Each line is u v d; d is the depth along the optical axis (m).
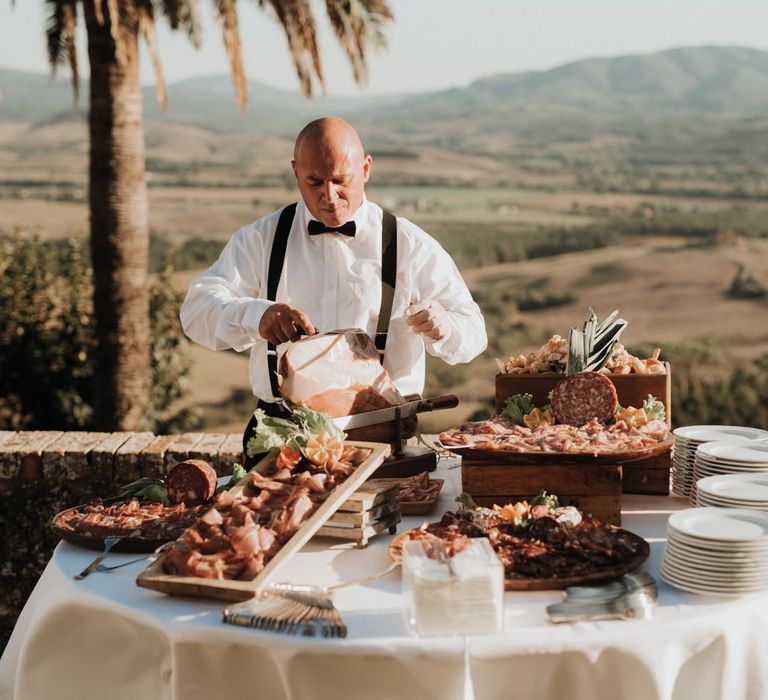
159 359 12.37
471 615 2.04
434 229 107.12
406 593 2.10
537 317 72.56
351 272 3.36
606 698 2.07
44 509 4.79
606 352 3.12
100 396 10.06
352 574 2.38
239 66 9.92
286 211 3.45
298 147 3.00
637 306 73.56
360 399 2.98
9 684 2.61
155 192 161.25
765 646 2.20
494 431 2.85
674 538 2.27
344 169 2.97
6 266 11.79
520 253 94.25
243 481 2.55
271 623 2.08
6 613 4.84
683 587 2.23
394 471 3.05
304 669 2.04
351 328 3.22
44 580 2.59
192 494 2.73
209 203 139.00
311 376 2.89
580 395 2.95
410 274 3.39
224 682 2.11
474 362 56.50
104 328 9.94
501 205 149.25
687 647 2.12
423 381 3.49
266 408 3.38
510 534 2.47
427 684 2.02
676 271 81.62
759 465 2.77
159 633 2.18
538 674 2.05
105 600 2.28
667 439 2.77
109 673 2.31
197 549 2.31
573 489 2.71
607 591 2.17
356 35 10.02
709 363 19.75
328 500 2.44
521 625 2.08
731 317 68.31
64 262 11.98
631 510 2.89
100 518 2.65
